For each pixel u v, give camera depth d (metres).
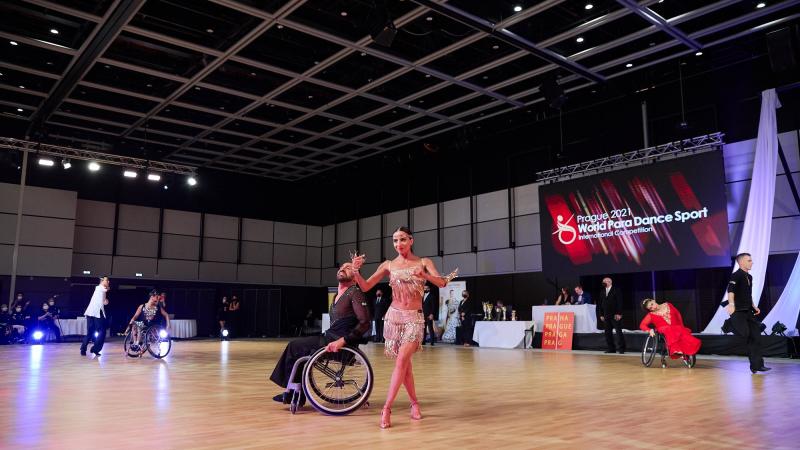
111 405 4.84
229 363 9.30
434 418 4.22
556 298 15.69
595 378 7.09
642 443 3.35
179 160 20.11
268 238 22.89
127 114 15.64
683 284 13.42
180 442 3.39
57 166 18.44
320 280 24.06
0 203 17.39
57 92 13.94
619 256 13.64
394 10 10.62
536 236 16.44
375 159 20.33
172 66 12.98
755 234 11.46
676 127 12.88
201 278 21.12
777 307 10.84
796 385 6.23
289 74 13.09
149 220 20.28
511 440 3.45
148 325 10.35
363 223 22.27
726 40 11.73
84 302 18.95
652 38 11.66
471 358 10.74
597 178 14.25
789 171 11.73
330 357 4.60
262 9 10.48
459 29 11.41
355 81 13.72
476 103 15.27
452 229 18.84
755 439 3.46
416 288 4.14
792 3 10.20
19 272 17.47
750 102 12.70
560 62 12.46
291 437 3.54
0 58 12.31
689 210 12.54
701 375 7.38
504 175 17.52
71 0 10.29
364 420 4.15
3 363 9.12
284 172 22.08
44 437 3.53
